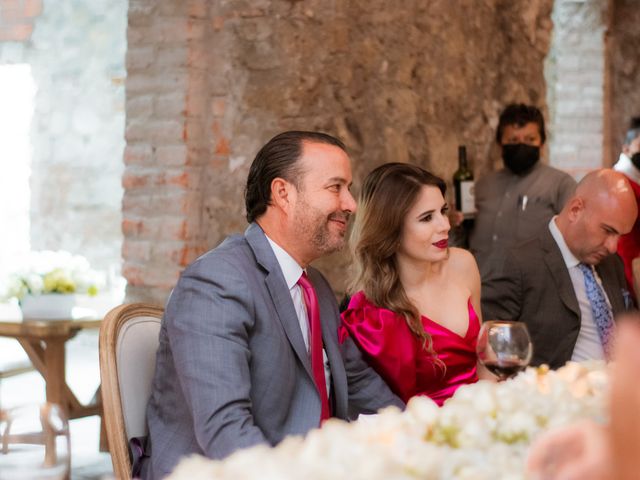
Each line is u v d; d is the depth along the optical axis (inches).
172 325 83.2
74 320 178.7
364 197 114.2
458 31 219.0
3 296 179.8
